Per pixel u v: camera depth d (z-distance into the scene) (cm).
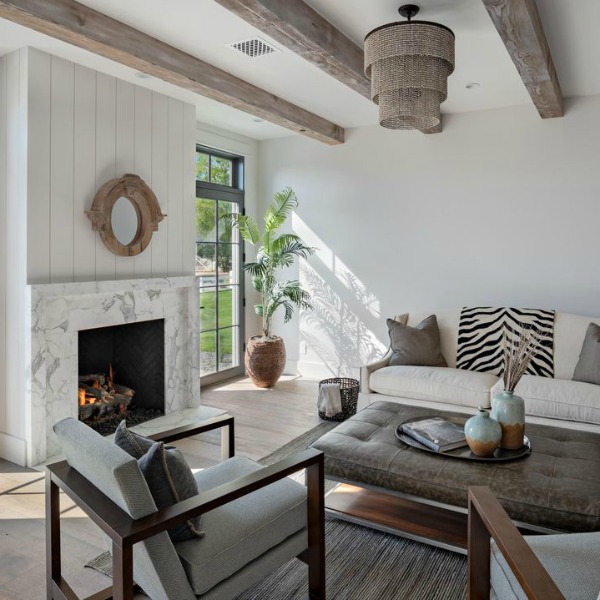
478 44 326
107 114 379
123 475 149
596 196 427
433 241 501
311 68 368
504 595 152
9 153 339
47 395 347
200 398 488
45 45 325
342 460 245
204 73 355
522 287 462
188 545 168
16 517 271
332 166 554
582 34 308
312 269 571
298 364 588
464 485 216
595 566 147
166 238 436
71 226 357
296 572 224
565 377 384
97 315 378
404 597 206
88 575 221
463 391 364
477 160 475
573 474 217
